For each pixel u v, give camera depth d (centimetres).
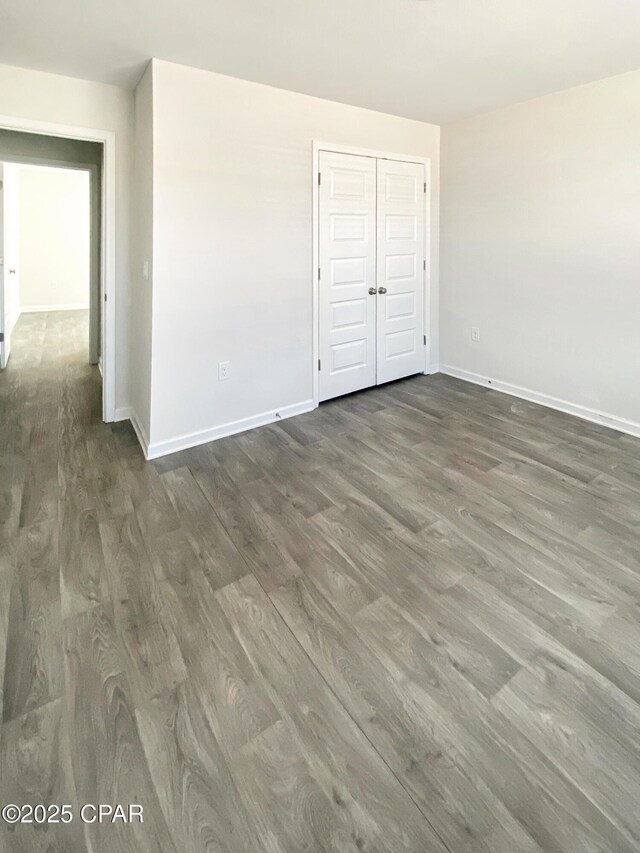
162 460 314
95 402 425
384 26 241
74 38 251
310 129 355
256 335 356
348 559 216
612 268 346
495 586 199
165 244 299
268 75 306
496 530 237
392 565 212
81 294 962
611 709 145
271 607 188
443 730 140
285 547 225
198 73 294
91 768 129
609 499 264
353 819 118
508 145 393
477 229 434
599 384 367
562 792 123
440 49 269
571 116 348
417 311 472
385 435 353
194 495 271
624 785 124
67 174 910
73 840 114
